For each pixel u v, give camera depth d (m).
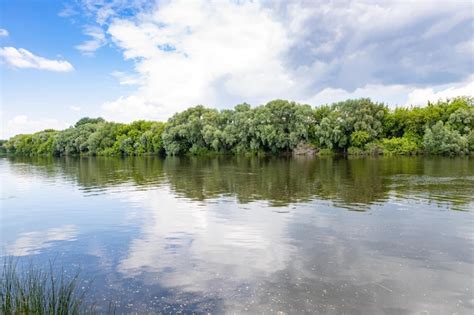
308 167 52.25
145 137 111.12
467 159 63.53
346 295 10.19
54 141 130.12
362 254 13.66
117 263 13.25
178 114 108.62
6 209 24.47
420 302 9.73
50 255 14.38
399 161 60.66
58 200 27.91
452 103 88.56
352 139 82.56
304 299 9.98
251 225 18.39
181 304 9.80
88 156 120.19
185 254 14.11
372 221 18.67
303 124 87.06
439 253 13.63
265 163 63.62
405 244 14.77
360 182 33.72
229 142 93.69
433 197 25.12
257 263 12.91
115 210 23.31
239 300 9.98
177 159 85.44
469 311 9.23
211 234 16.91
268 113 88.38
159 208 23.56
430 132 76.00
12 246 15.76
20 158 117.75
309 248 14.50
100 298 10.21
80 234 17.56
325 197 26.09
